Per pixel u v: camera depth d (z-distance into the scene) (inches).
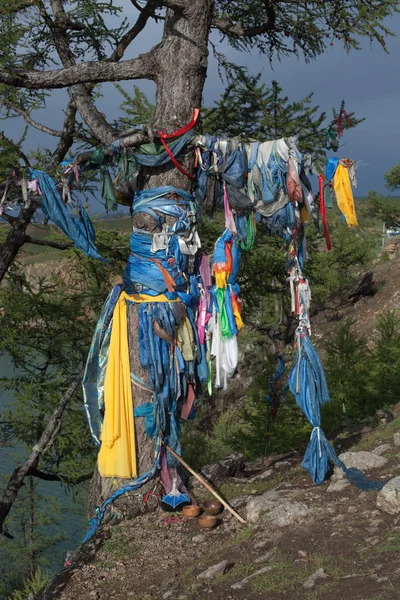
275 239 654.5
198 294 287.1
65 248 542.6
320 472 269.0
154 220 277.9
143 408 278.5
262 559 207.2
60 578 221.0
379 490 244.1
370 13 372.2
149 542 243.6
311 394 274.2
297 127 544.4
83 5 393.7
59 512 952.9
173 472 280.8
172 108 287.9
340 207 270.8
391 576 172.9
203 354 291.9
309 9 401.1
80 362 651.5
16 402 607.8
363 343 623.5
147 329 275.1
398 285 1102.4
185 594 194.4
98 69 292.0
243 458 343.0
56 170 284.5
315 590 175.2
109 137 319.6
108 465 274.1
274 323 1121.4
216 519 251.0
